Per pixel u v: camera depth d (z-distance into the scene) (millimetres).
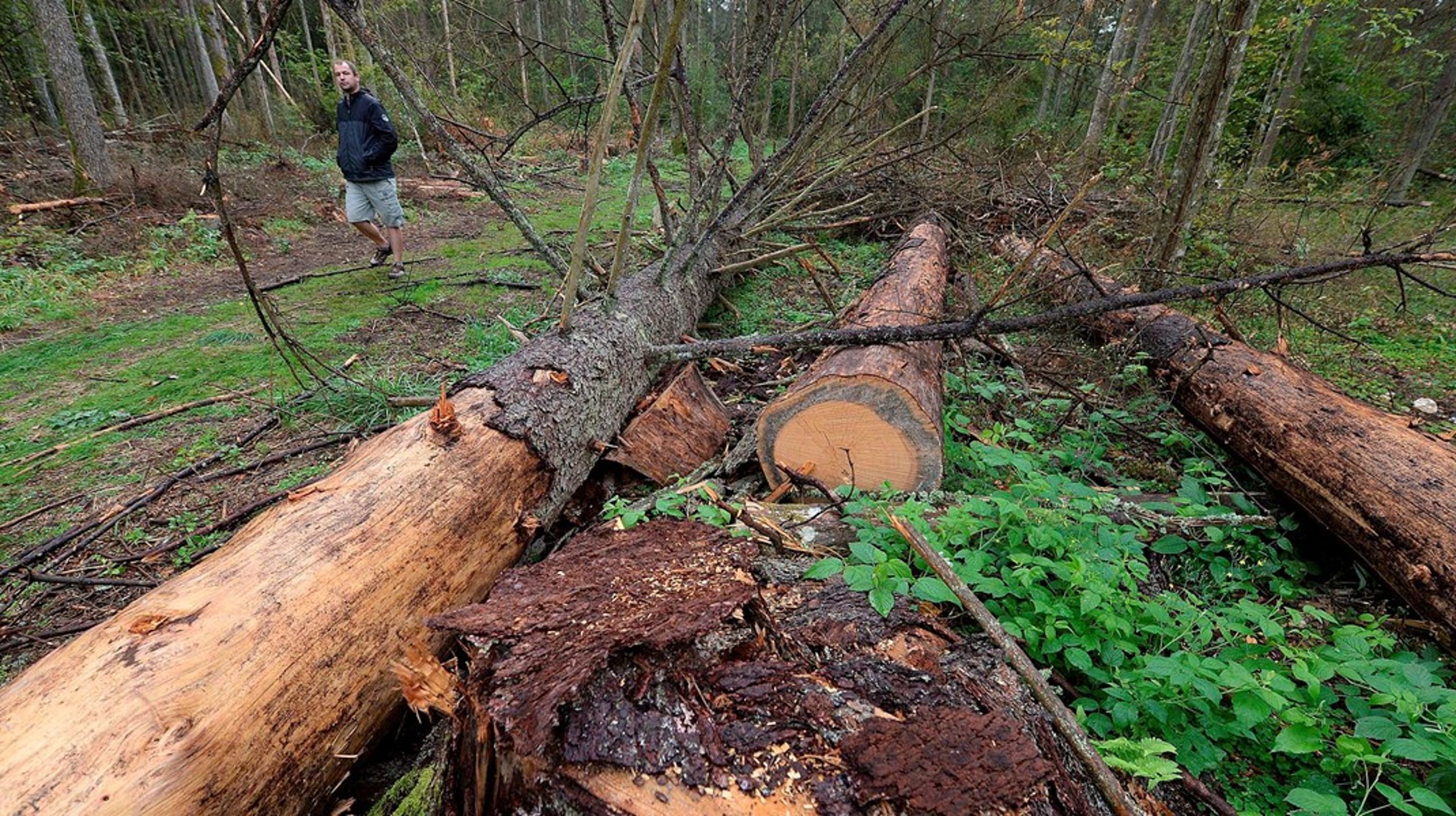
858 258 6184
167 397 3568
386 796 1400
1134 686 1465
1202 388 3006
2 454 3016
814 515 2082
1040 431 3037
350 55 5000
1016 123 9977
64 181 7734
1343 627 1730
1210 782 1408
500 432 2016
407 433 1913
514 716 1017
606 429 2559
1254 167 7207
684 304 3807
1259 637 1812
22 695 1078
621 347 2744
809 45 7324
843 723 1117
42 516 2592
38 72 10891
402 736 1618
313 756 1302
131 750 1047
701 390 3012
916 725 1121
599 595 1323
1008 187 6492
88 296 5285
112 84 11430
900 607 1493
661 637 1128
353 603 1452
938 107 4707
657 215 7551
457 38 4867
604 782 1027
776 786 1021
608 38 3549
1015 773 1041
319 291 5430
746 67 4633
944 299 4121
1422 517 1918
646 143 2445
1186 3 11445
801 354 3914
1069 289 4473
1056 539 1774
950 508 1929
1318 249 5449
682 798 1006
